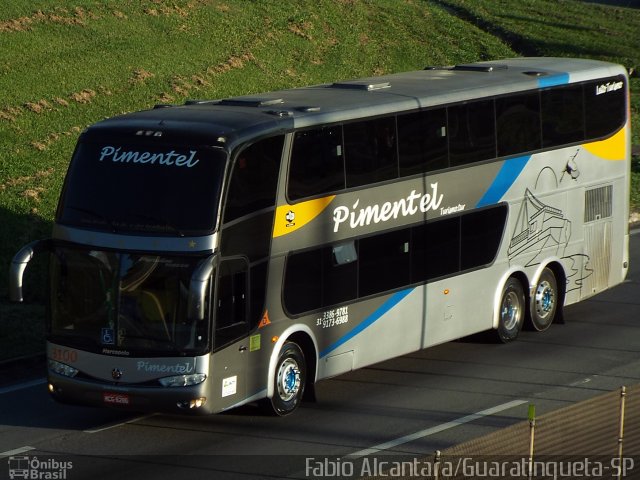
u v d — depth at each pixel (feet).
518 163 135.54
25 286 150.71
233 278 102.06
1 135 199.62
